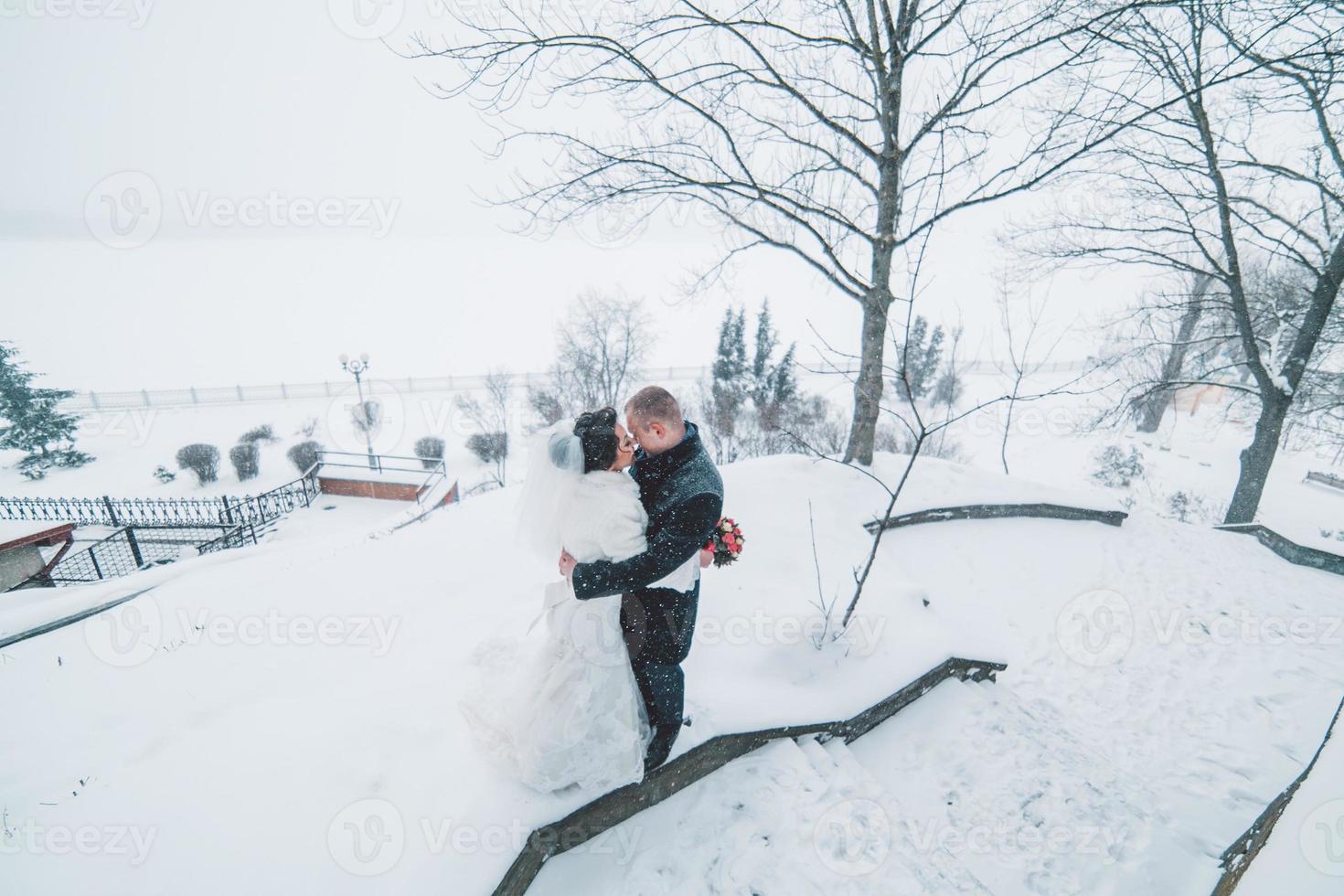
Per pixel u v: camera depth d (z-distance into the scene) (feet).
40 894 6.31
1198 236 33.06
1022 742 11.51
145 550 38.06
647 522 6.57
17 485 64.13
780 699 10.26
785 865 7.63
